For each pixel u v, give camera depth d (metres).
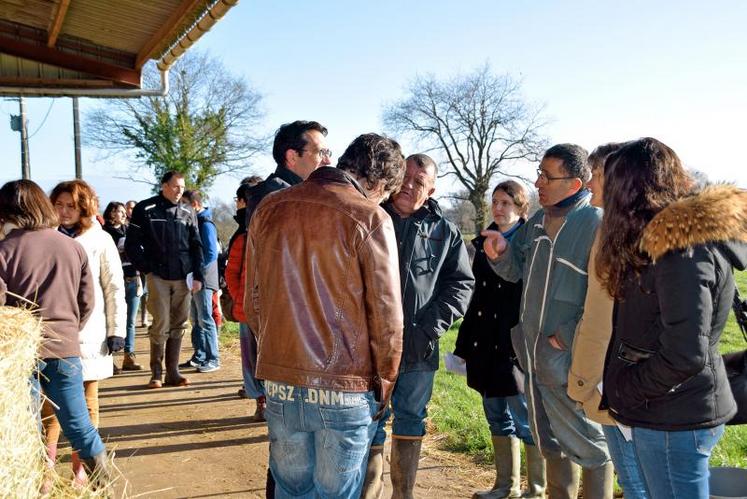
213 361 7.60
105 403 6.21
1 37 6.11
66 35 6.12
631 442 2.64
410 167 3.52
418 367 3.45
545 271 3.12
